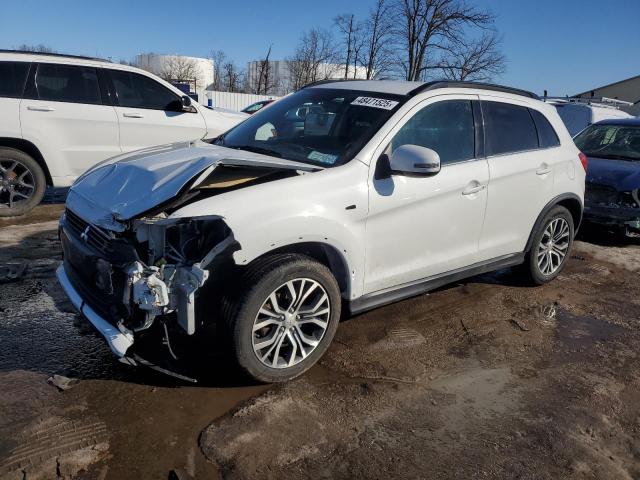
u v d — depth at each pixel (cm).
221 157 332
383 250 372
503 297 508
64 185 720
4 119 666
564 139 523
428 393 339
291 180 329
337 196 338
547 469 278
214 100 3142
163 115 768
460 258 432
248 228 299
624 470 282
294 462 269
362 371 358
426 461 277
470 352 397
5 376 328
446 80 430
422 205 386
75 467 256
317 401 320
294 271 319
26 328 391
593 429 314
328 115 406
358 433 295
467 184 415
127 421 291
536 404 336
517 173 459
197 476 255
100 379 329
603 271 615
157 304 289
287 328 329
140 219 294
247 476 257
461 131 426
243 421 296
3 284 466
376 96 407
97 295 320
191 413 301
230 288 311
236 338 308
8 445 267
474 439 297
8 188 683
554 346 418
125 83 745
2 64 670
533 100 505
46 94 693
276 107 458
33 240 590
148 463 262
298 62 3484
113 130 734
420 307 470
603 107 1263
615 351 416
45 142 691
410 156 347
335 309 347
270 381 329
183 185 302
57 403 303
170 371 315
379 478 263
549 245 524
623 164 735
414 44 3334
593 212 714
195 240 305
